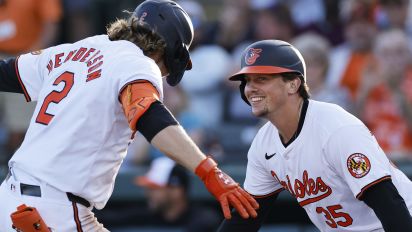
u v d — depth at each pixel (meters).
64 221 13.42
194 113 28.73
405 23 29.61
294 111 14.45
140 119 12.38
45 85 14.12
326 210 14.90
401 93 27.17
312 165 14.40
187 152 12.19
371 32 28.31
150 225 25.09
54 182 13.40
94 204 13.77
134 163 26.88
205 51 29.17
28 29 28.12
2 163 27.33
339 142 13.95
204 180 12.22
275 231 25.91
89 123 13.35
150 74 12.98
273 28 29.62
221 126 28.36
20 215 13.08
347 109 27.16
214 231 24.48
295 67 14.26
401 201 13.68
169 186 24.31
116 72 13.33
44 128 13.62
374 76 27.41
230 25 30.06
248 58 14.30
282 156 14.73
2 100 27.56
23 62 14.80
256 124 28.45
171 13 14.19
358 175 13.74
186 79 29.03
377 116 27.22
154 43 14.01
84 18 31.83
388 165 13.97
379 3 29.34
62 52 14.44
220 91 29.06
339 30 29.84
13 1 27.86
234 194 12.17
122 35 14.19
